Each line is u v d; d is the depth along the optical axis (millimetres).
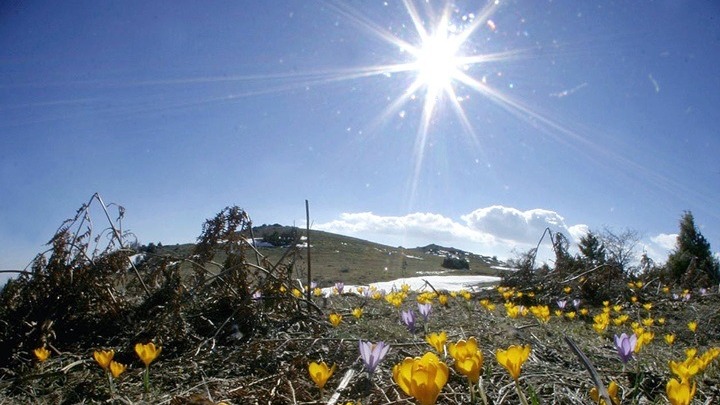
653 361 867
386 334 937
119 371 663
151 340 882
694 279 2828
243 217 1134
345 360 761
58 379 751
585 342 991
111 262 1044
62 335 979
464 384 658
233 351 821
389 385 648
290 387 643
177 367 775
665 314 1869
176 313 934
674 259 3957
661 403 618
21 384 731
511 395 619
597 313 1926
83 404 659
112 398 661
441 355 755
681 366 555
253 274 1136
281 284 1091
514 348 465
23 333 932
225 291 1063
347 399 617
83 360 817
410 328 954
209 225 1125
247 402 622
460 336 939
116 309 1021
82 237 1041
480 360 466
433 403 355
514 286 2299
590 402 603
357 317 1098
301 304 1217
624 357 719
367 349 624
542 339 974
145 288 1097
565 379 685
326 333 943
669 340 1067
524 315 1484
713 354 689
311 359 779
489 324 1142
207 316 1029
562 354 836
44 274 1012
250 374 742
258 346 802
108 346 912
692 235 4141
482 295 2275
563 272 2312
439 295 1570
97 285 1021
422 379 354
